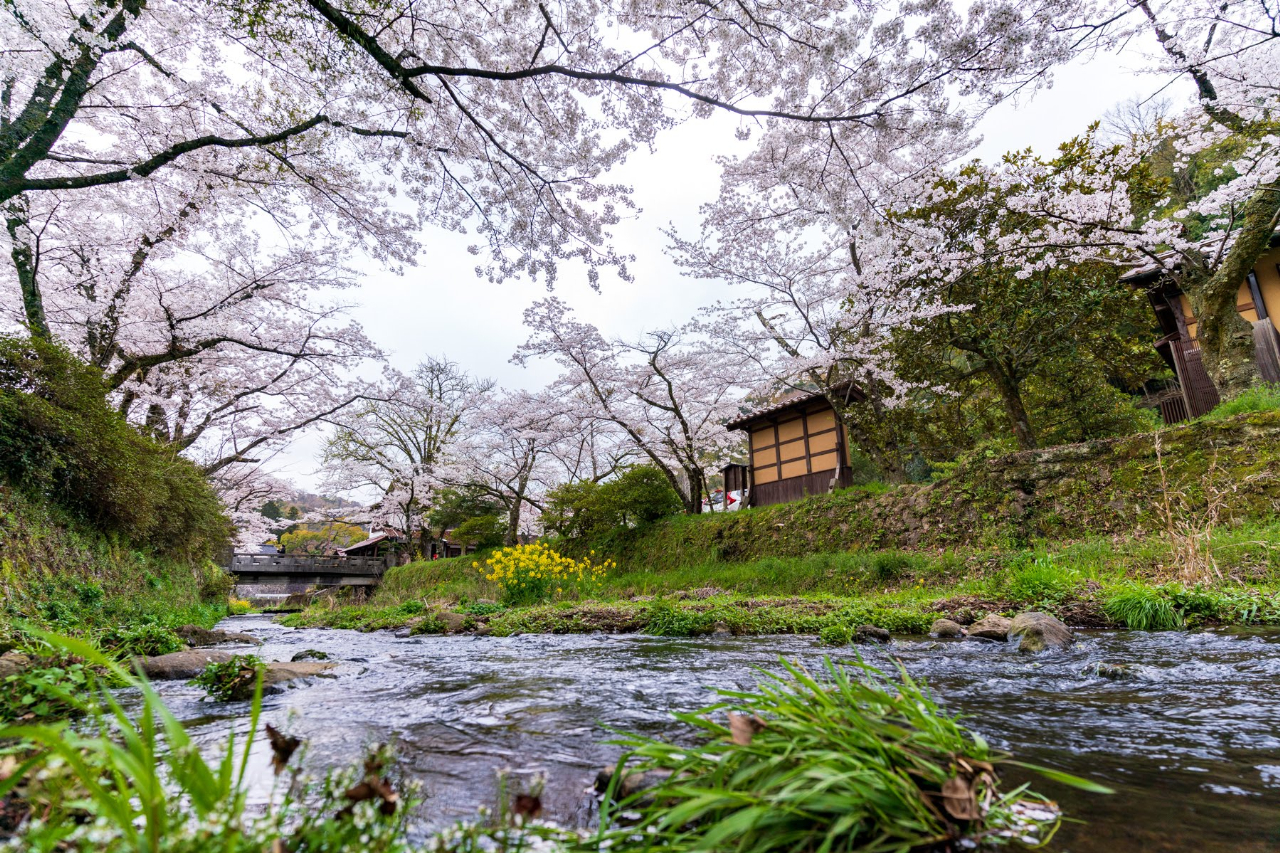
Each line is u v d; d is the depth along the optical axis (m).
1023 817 1.46
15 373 7.21
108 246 11.57
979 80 6.08
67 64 6.94
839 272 16.62
